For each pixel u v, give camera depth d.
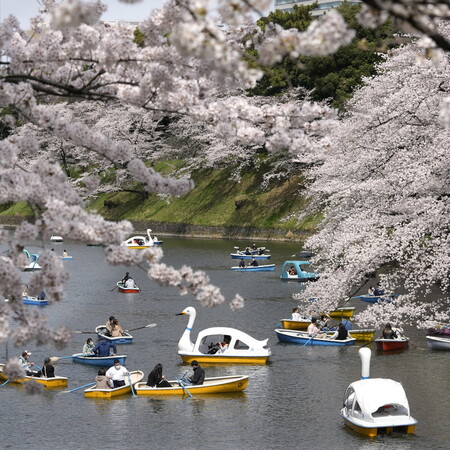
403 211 94.75
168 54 31.98
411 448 70.75
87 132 32.94
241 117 33.41
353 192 100.06
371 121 96.50
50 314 143.38
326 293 95.12
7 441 73.19
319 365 104.06
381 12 21.25
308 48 22.19
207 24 21.66
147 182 33.53
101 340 111.75
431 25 25.45
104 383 90.44
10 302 30.11
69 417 81.31
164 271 30.41
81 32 32.38
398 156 96.25
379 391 76.12
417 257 92.75
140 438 74.50
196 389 90.38
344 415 78.44
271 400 87.56
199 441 73.50
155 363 105.81
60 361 106.94
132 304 155.38
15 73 33.34
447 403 84.19
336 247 95.25
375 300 156.25
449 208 89.06
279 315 142.00
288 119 33.50
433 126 93.81
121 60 32.47
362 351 81.19
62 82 36.00
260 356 105.69
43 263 29.86
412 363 103.12
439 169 89.81
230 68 22.55
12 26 32.94
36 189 29.77
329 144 33.69
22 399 88.12
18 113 34.03
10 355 108.06
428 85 90.25
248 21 30.05
